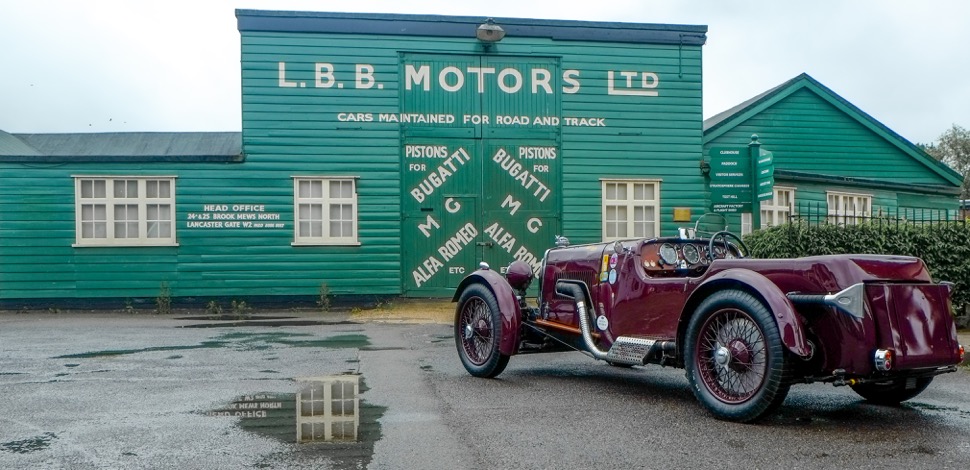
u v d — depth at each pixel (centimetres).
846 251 960
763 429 453
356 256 1448
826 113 1727
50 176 1404
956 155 3562
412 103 1466
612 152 1515
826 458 390
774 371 438
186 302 1417
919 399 550
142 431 450
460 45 1479
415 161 1465
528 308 679
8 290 1396
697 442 422
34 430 454
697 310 487
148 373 663
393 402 535
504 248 1481
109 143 1783
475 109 1482
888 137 1764
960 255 960
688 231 605
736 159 1241
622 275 580
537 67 1501
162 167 1418
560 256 659
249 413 499
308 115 1442
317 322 1185
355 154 1452
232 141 1778
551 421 475
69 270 1405
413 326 1113
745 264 493
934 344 448
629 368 711
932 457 392
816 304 449
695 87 1543
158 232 1424
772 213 1589
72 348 844
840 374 448
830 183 1673
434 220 1466
